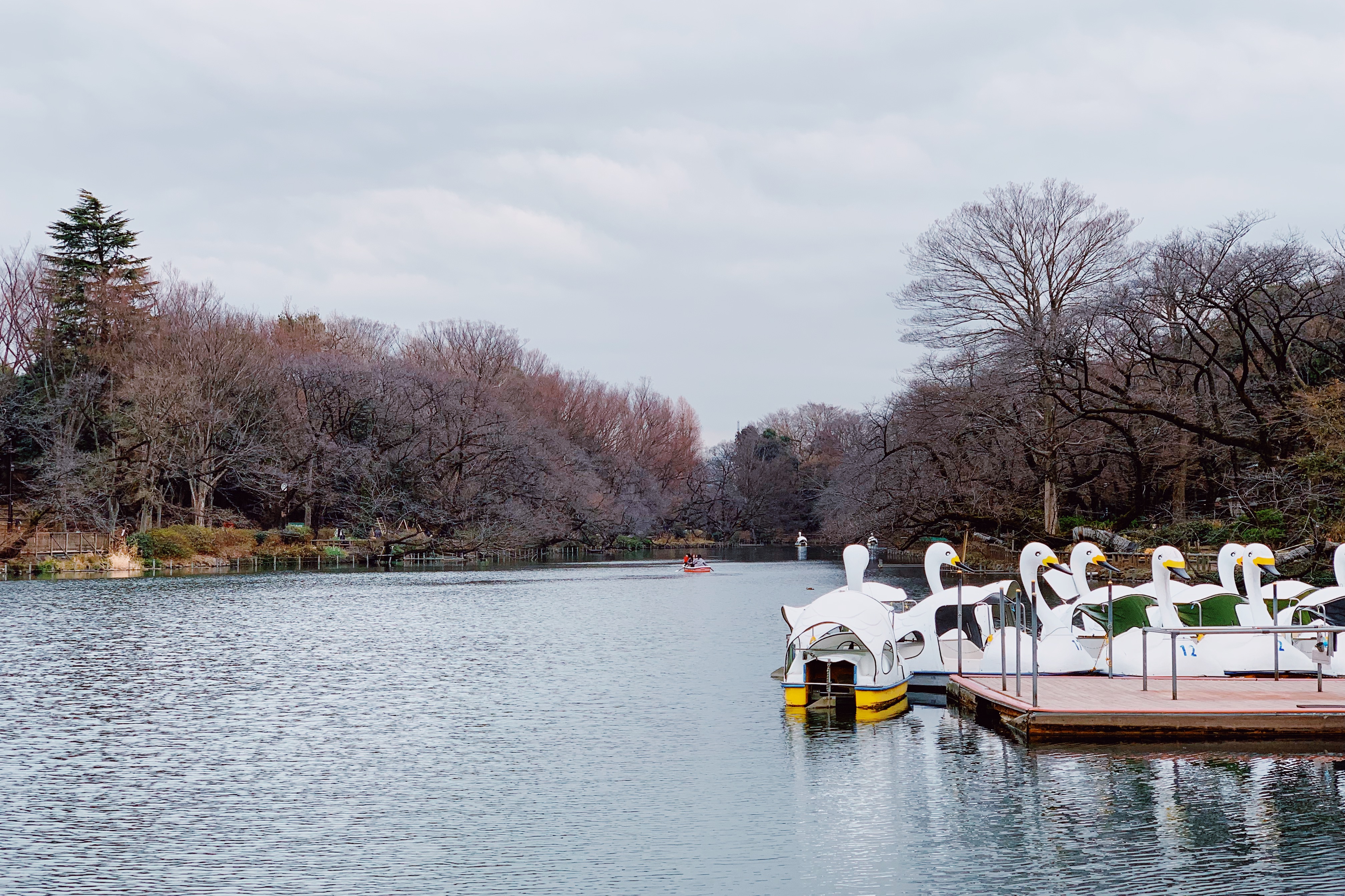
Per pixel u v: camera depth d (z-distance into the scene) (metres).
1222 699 19.53
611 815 15.52
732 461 127.12
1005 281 60.88
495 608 48.69
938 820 14.90
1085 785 16.20
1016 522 59.81
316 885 12.83
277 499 84.25
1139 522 60.38
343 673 29.17
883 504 62.84
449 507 84.88
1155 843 13.70
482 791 16.89
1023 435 54.91
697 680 27.89
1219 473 54.38
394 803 16.22
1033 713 18.55
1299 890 12.12
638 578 70.38
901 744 19.62
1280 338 49.88
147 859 13.77
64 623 40.81
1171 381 56.12
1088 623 28.22
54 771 18.20
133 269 84.44
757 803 15.95
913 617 25.41
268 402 84.00
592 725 21.89
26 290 81.88
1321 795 15.41
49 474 70.31
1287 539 44.97
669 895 12.43
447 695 25.70
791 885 12.65
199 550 74.44
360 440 89.00
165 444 75.88
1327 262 49.12
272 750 19.77
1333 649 23.98
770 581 67.31
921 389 61.28
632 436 121.88
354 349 106.50
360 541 83.88
